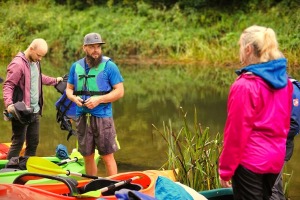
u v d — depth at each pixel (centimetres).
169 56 1845
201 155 477
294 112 372
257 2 1973
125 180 396
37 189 359
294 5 1883
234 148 304
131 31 1991
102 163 602
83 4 2341
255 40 306
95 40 473
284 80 310
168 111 917
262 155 305
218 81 1302
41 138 713
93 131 486
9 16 2178
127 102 1018
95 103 473
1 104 977
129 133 747
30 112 512
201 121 822
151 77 1402
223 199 399
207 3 2052
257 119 306
